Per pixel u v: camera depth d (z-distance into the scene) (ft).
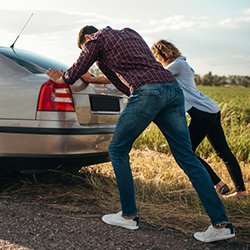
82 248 7.23
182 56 11.02
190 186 11.78
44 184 11.16
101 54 8.27
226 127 22.63
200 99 10.59
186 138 8.09
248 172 14.44
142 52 8.05
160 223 8.87
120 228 8.39
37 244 7.27
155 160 15.35
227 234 7.72
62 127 9.20
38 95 9.32
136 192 11.13
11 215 8.68
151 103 7.61
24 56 10.94
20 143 9.37
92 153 9.82
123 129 7.86
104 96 10.61
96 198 10.39
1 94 9.66
